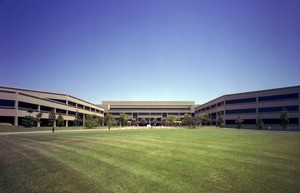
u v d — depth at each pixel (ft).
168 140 89.15
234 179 33.27
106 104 609.83
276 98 286.87
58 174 38.14
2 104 221.25
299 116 262.88
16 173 39.63
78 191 29.84
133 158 50.06
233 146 67.05
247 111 318.65
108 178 35.06
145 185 31.45
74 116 378.53
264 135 119.55
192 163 43.88
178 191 28.94
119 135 123.34
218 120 354.95
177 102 632.79
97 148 67.21
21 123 242.37
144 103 623.77
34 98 261.65
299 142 78.28
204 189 29.45
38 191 30.27
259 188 29.45
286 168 39.04
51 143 84.28
